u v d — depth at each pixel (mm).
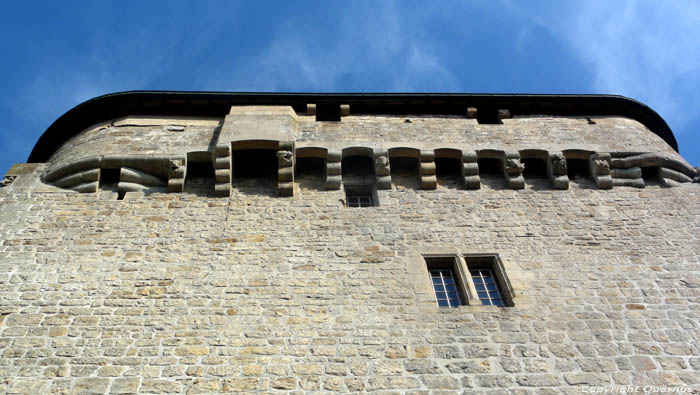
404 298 9047
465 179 11555
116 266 9430
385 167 11492
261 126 11953
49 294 8891
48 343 8156
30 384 7598
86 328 8383
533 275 9586
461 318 8750
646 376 8047
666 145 12898
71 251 9680
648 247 10289
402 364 8031
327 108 13297
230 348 8164
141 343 8195
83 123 13383
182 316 8609
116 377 7734
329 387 7684
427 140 12188
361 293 9102
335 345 8266
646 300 9227
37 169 11719
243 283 9195
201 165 11664
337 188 11359
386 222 10562
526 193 11484
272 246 9922
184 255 9680
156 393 7551
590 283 9492
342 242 10070
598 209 11148
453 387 7762
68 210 10578
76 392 7520
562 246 10219
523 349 8320
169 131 12359
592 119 13523
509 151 11961
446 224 10578
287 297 8984
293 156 11477
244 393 7570
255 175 11727
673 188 11812
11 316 8516
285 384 7691
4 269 9258
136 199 10883
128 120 12680
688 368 8180
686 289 9453
